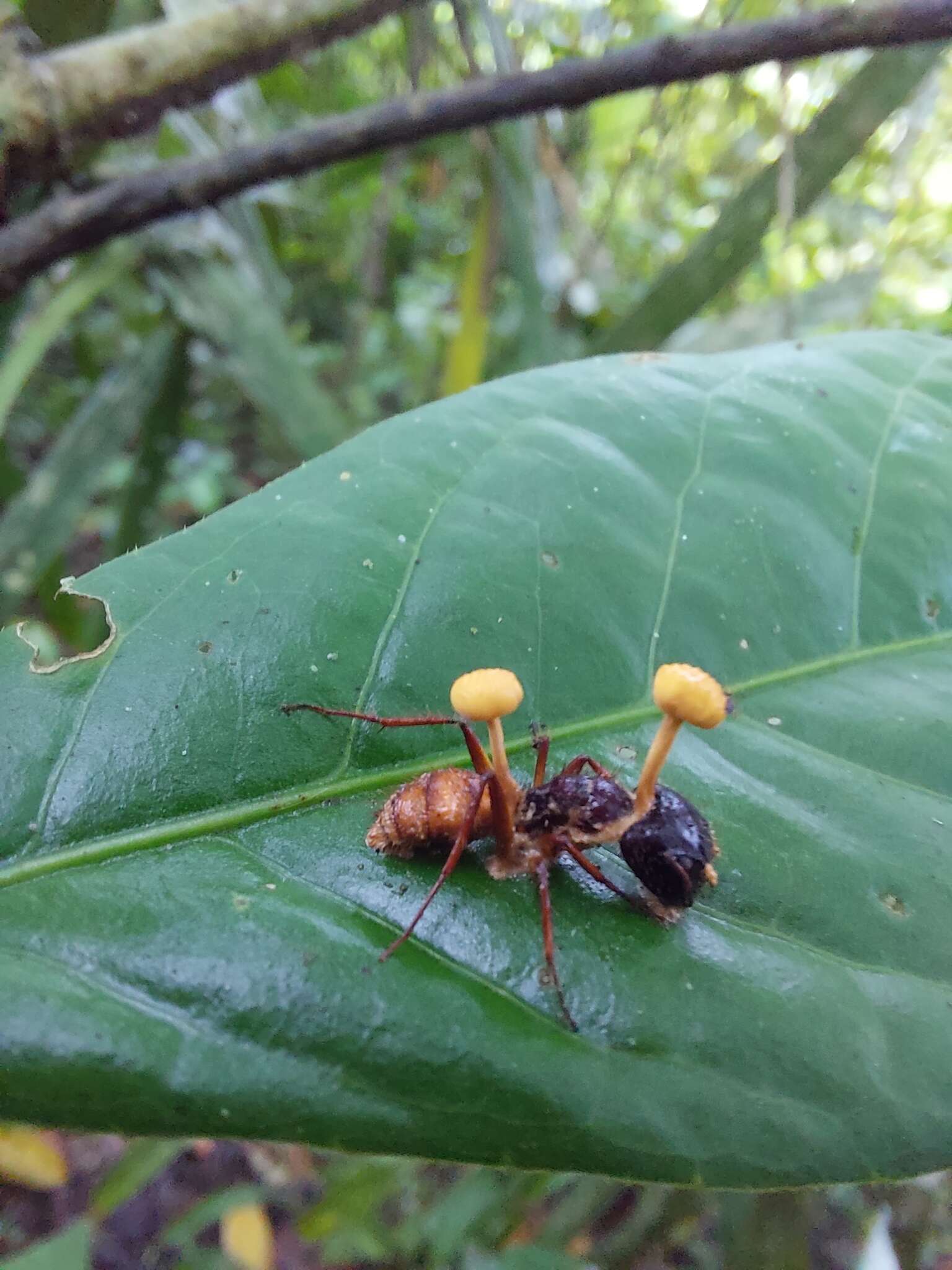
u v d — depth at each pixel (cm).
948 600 5
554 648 5
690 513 5
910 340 6
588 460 5
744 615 5
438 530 5
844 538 5
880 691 5
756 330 11
